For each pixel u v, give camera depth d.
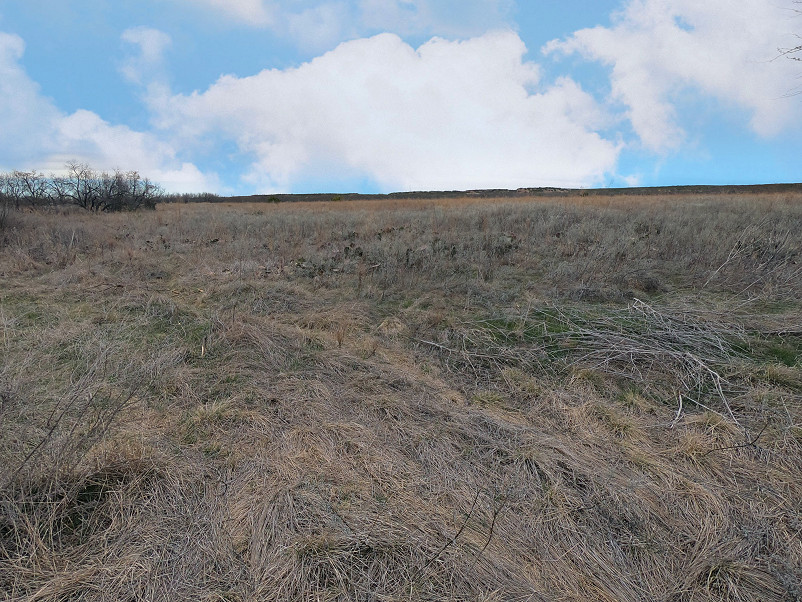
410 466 2.43
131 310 4.89
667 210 12.11
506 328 4.32
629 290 5.25
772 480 2.30
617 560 1.90
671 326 4.03
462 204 20.52
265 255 7.75
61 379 3.39
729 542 1.97
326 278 6.22
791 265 5.53
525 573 1.84
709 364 3.40
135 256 7.43
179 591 1.73
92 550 1.89
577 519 2.10
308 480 2.30
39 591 1.69
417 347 4.02
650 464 2.43
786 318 4.08
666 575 1.84
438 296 5.34
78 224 11.68
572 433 2.73
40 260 7.35
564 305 4.84
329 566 1.83
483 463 2.46
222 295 5.52
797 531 2.02
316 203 30.30
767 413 2.79
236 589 1.74
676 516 2.11
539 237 8.65
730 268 5.73
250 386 3.25
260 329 4.19
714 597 1.75
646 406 2.98
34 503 1.99
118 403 2.93
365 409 2.97
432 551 1.91
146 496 2.17
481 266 6.57
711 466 2.41
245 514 2.09
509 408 3.03
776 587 1.78
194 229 11.30
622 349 3.64
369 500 2.18
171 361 3.57
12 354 3.79
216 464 2.43
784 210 10.72
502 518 2.09
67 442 2.24
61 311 4.84
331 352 3.82
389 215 13.88
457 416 2.86
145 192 23.64
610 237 7.80
